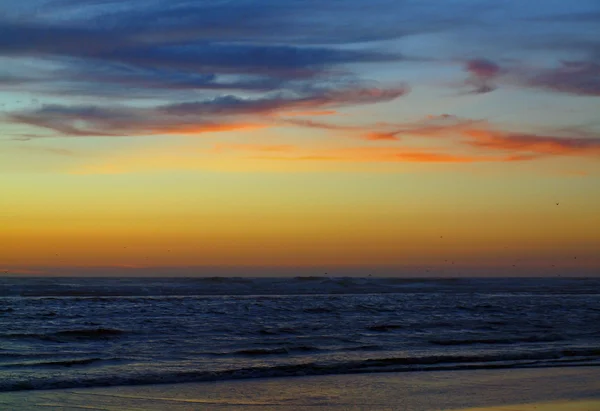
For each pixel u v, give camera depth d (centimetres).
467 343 1867
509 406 1080
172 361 1516
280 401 1113
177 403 1092
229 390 1202
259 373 1366
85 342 1844
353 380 1307
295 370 1401
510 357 1589
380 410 1050
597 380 1320
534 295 4562
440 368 1445
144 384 1247
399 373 1388
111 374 1330
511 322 2417
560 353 1652
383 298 3906
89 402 1088
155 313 2700
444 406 1077
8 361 1496
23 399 1100
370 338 1962
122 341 1869
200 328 2173
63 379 1266
